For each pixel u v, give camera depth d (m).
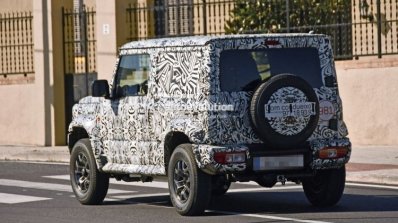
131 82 15.61
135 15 27.97
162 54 15.02
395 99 23.72
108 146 15.95
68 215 15.15
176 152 14.50
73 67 29.19
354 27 24.70
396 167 19.88
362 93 24.22
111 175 16.27
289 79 14.16
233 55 14.33
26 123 29.34
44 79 28.86
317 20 25.06
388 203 15.55
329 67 14.75
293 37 14.63
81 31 28.62
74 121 16.59
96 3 28.14
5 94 29.80
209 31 27.19
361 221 13.67
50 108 28.78
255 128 14.11
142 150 15.26
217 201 16.27
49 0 28.75
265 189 17.73
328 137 14.57
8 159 26.56
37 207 16.14
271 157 14.22
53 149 27.39
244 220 14.03
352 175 19.05
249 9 25.64
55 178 20.67
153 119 15.02
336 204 15.54
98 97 16.09
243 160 14.04
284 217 14.24
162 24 28.47
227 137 14.12
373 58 24.48
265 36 14.52
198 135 14.15
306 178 14.84
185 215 14.55
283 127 14.12
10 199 17.22
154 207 15.82
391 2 24.41
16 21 30.52
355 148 23.73
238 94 14.21
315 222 13.64
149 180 15.89
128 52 15.70
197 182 14.20
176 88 14.72
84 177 16.42
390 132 23.83
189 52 14.54
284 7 25.30
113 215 15.01
